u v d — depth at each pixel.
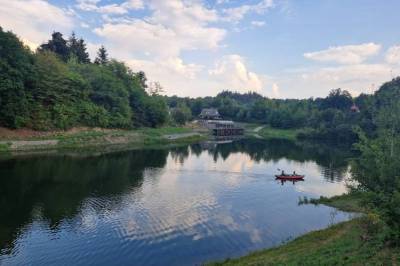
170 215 34.09
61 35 147.25
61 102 93.06
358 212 35.53
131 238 28.02
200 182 50.59
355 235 23.44
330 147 112.88
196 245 27.08
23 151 70.00
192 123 188.50
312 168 67.38
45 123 84.69
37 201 36.91
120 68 137.50
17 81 76.69
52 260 23.86
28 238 27.33
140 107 130.38
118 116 112.12
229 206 38.19
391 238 19.38
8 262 23.28
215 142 123.31
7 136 74.12
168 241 27.69
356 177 22.69
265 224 32.41
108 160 66.50
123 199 39.09
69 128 93.25
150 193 42.44
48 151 72.75
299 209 37.56
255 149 101.62
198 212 35.50
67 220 31.59
